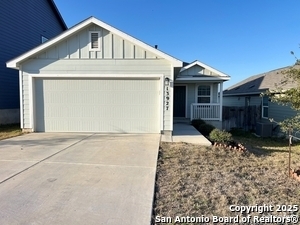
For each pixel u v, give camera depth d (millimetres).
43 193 3420
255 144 9570
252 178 4457
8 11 12117
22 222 2631
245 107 14289
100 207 3018
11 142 7121
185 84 13750
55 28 17312
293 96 4832
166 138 7953
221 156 5941
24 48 13461
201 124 10742
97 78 8734
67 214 2826
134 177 4148
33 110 8828
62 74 8664
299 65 5305
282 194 3662
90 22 8305
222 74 12305
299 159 6289
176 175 4352
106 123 8883
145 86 8727
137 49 8531
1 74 11711
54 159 5238
